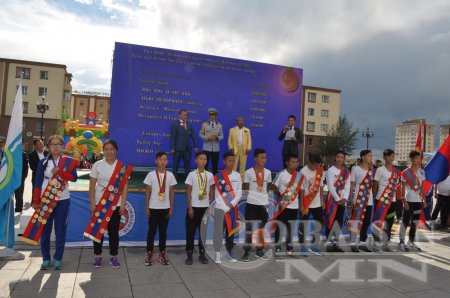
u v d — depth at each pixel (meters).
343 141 40.38
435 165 7.66
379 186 6.77
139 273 4.96
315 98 49.19
